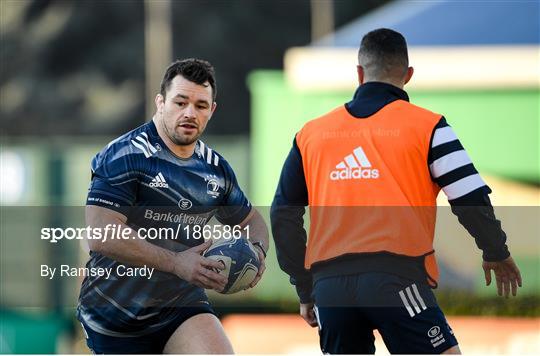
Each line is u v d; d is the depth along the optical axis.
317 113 53.44
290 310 33.22
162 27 120.44
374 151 17.80
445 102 49.97
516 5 52.78
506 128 49.25
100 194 18.11
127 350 18.83
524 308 32.16
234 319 33.19
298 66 53.69
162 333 18.72
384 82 18.30
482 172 49.16
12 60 131.25
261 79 60.50
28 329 37.56
